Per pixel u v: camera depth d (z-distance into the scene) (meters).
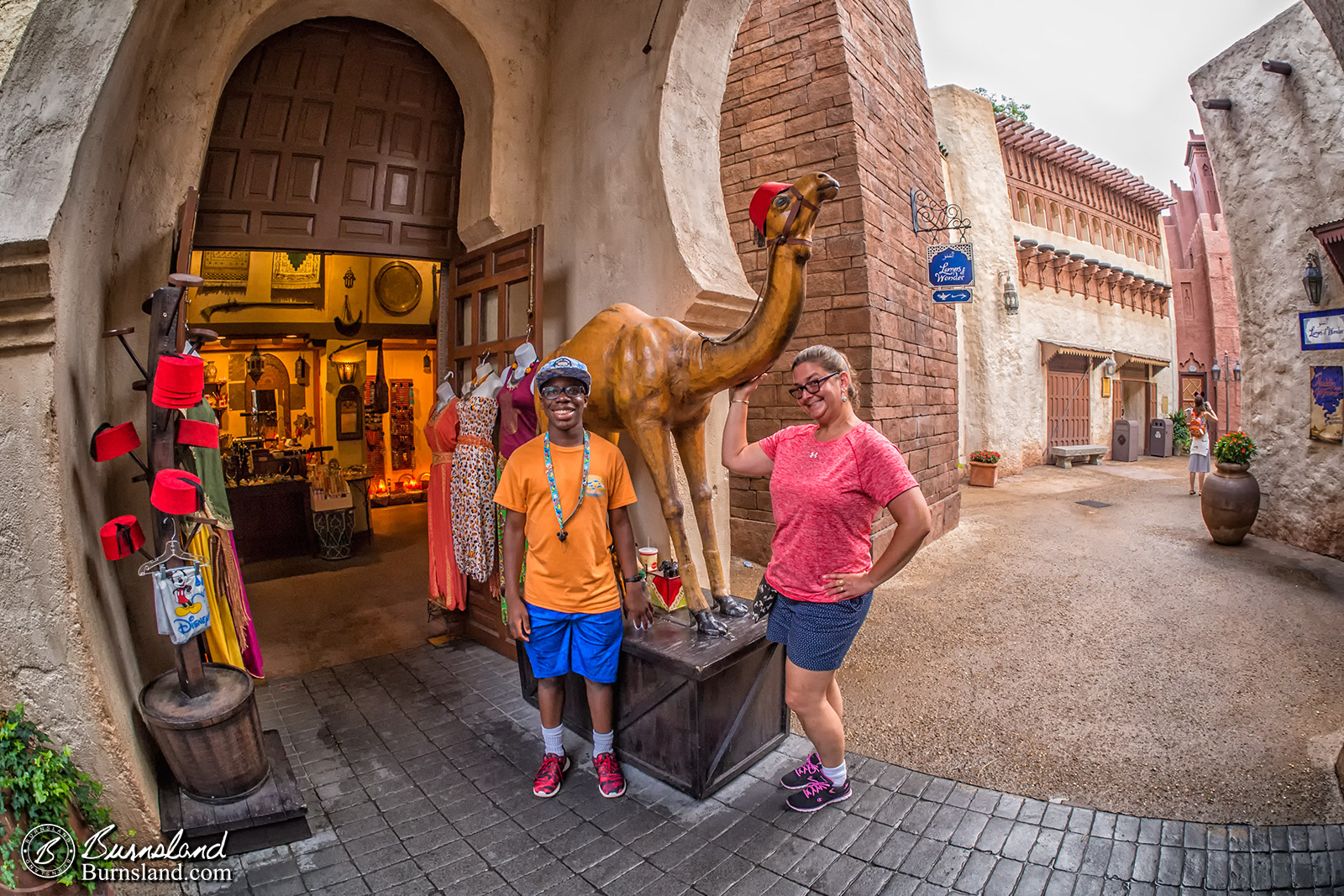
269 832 2.50
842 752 2.70
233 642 3.31
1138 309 19.34
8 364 2.08
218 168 3.82
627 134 3.84
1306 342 7.43
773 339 2.65
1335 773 2.95
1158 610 5.41
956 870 2.36
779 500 2.55
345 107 4.19
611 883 2.31
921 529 2.22
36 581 2.14
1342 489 7.02
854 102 6.68
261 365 9.34
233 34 3.41
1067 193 16.94
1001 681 4.05
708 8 3.64
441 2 3.94
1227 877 2.31
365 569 6.57
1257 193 7.96
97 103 2.10
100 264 2.69
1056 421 16.55
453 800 2.80
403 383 10.66
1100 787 2.89
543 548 2.75
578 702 3.34
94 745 2.22
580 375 2.67
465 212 4.41
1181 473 15.09
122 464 2.95
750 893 2.26
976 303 14.05
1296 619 5.13
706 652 2.80
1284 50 7.48
